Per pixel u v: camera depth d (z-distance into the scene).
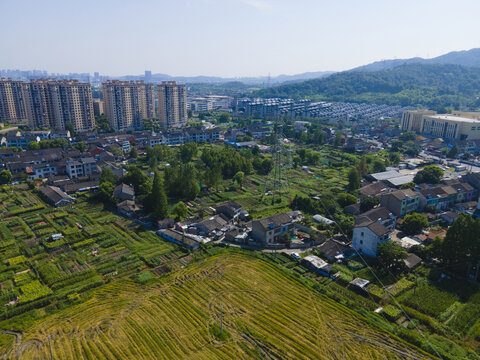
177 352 61.25
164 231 105.69
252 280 83.56
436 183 151.75
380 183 148.88
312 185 162.38
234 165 170.00
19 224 109.56
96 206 127.25
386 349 62.94
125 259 91.56
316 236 102.12
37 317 69.50
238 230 108.56
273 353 61.50
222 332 65.94
